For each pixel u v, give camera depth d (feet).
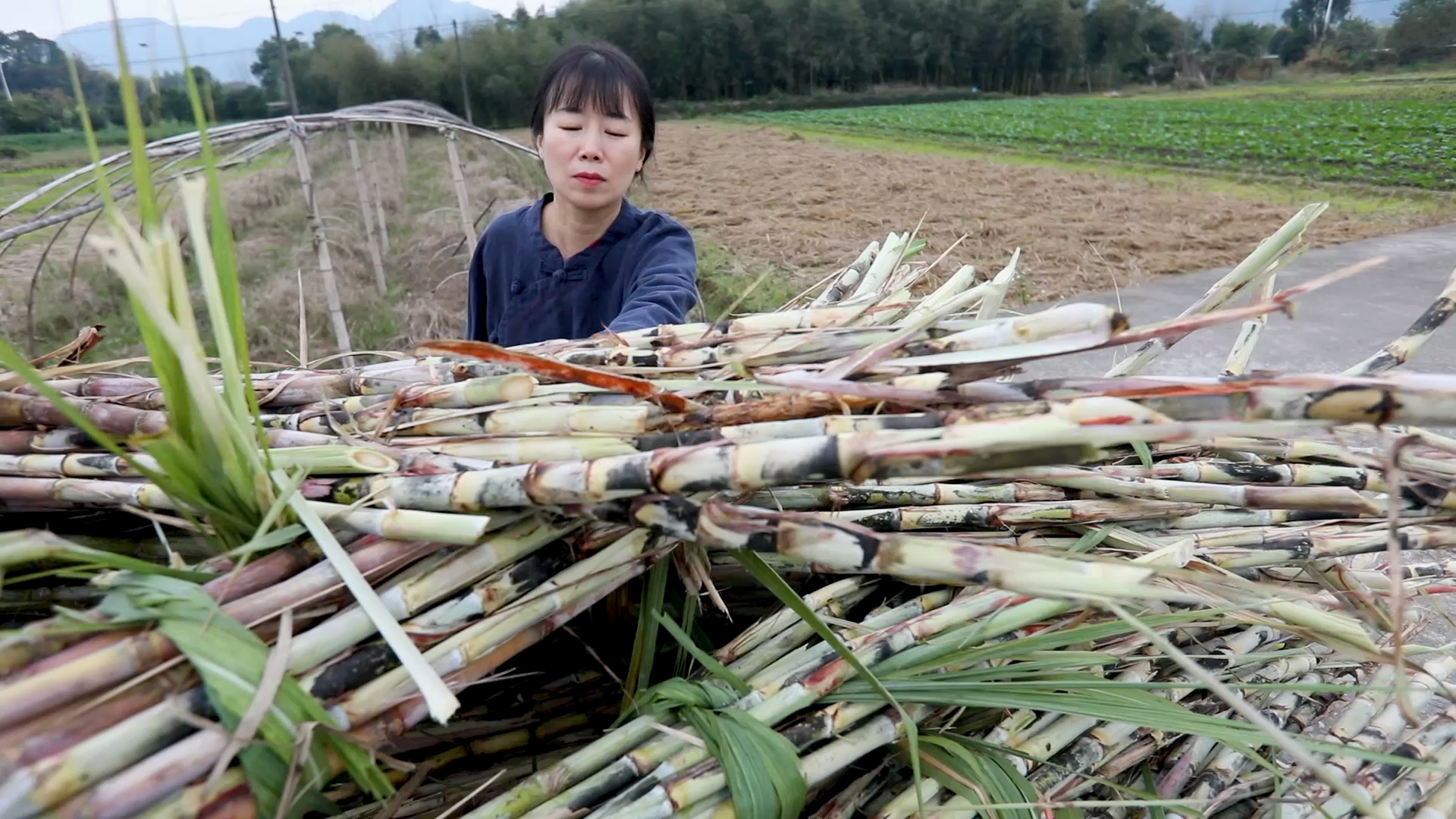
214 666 2.14
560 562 2.82
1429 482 2.89
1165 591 2.20
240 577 2.46
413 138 53.83
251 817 2.17
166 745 2.13
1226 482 3.94
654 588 3.41
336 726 2.29
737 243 30.22
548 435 3.14
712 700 3.16
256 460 2.51
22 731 1.98
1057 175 45.16
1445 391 1.92
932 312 3.44
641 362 3.58
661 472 2.38
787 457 2.27
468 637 2.58
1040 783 3.54
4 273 20.61
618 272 6.55
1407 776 4.22
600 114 5.99
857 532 2.36
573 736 3.67
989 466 2.16
